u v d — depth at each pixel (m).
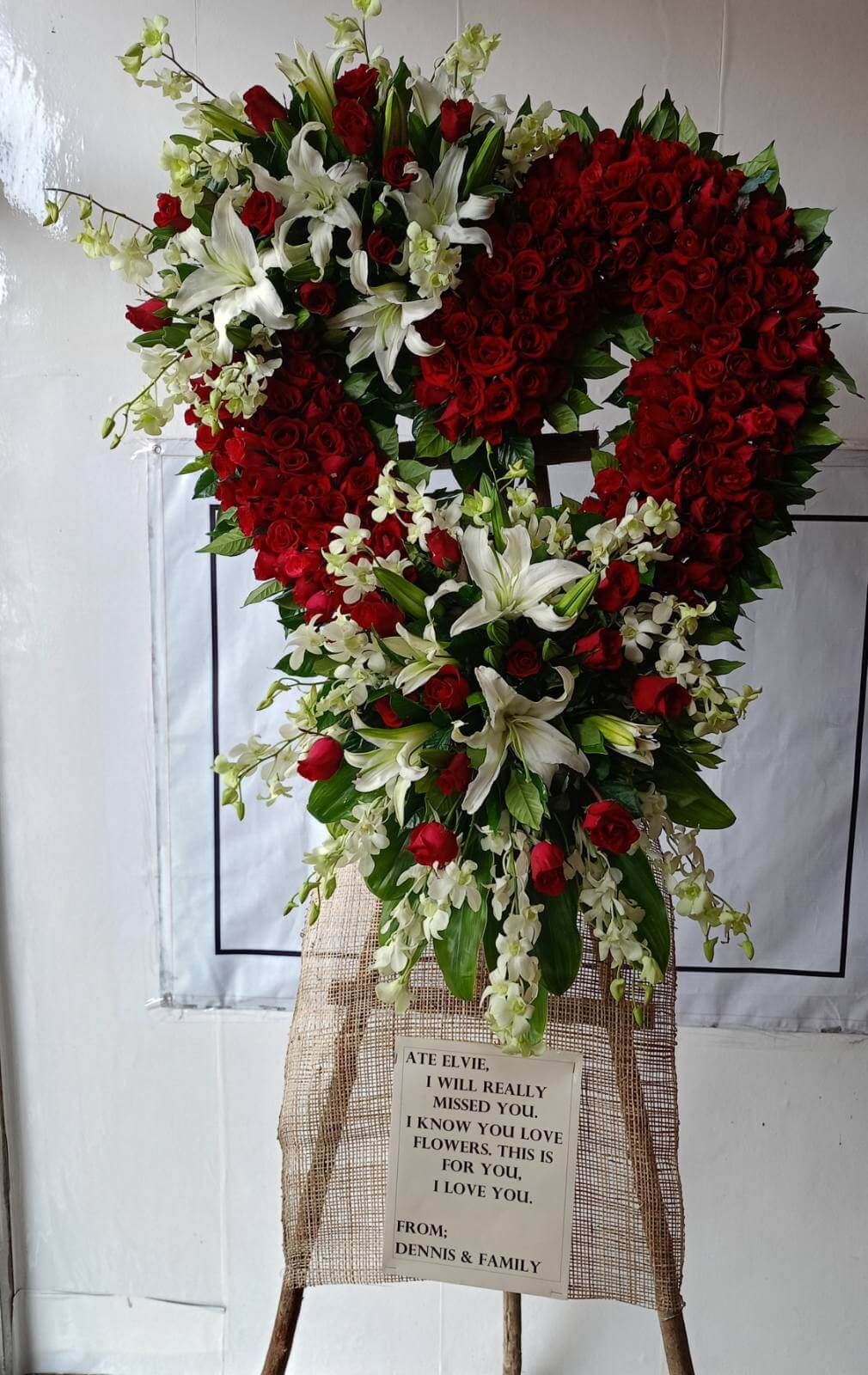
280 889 1.51
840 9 1.27
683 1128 1.53
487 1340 1.60
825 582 1.38
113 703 1.49
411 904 0.92
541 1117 1.08
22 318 1.42
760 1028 1.48
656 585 0.93
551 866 0.82
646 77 1.30
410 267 0.90
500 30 1.29
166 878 1.52
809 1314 1.57
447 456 1.04
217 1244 1.62
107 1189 1.62
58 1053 1.58
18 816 1.52
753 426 0.89
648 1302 1.09
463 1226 1.10
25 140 1.38
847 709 1.41
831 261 1.32
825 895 1.44
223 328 0.91
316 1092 1.15
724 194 0.91
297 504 0.96
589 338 0.97
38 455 1.44
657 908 0.93
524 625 0.89
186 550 1.44
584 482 1.38
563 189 0.94
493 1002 0.84
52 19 1.34
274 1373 1.20
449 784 0.84
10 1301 1.63
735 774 1.43
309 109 0.93
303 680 1.45
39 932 1.55
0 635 1.48
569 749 0.83
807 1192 1.53
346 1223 1.15
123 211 1.38
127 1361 1.63
